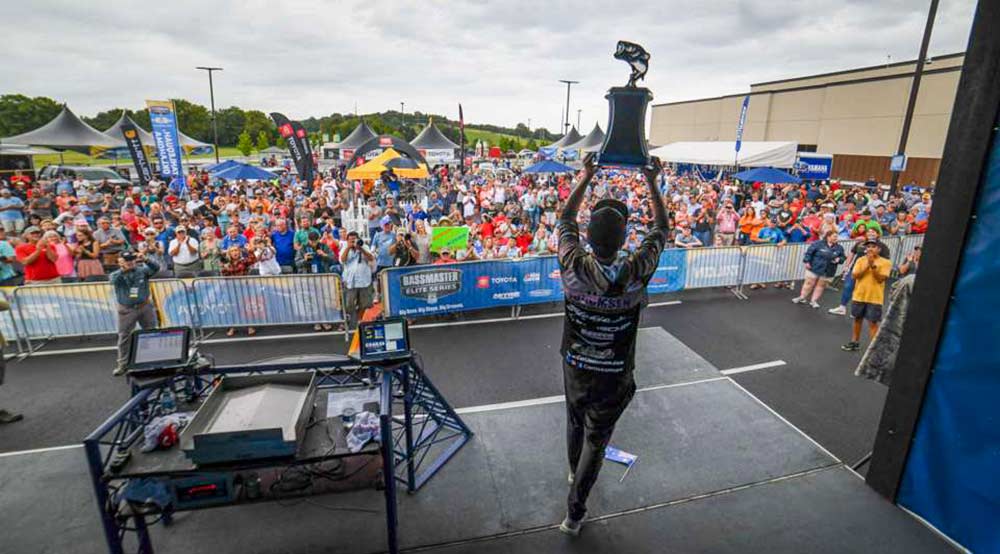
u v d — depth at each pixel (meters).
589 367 2.98
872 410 5.60
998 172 2.96
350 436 3.23
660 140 52.97
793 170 25.03
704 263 10.01
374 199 14.57
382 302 8.27
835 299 10.09
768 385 6.25
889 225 12.91
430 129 25.73
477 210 16.48
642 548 3.35
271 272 8.52
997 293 3.00
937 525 3.45
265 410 3.13
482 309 9.18
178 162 16.83
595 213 2.69
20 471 4.39
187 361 3.36
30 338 7.45
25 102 67.50
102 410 5.72
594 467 3.21
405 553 3.35
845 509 3.70
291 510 3.79
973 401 3.16
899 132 27.52
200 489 3.00
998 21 2.90
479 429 4.88
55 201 16.27
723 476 4.09
